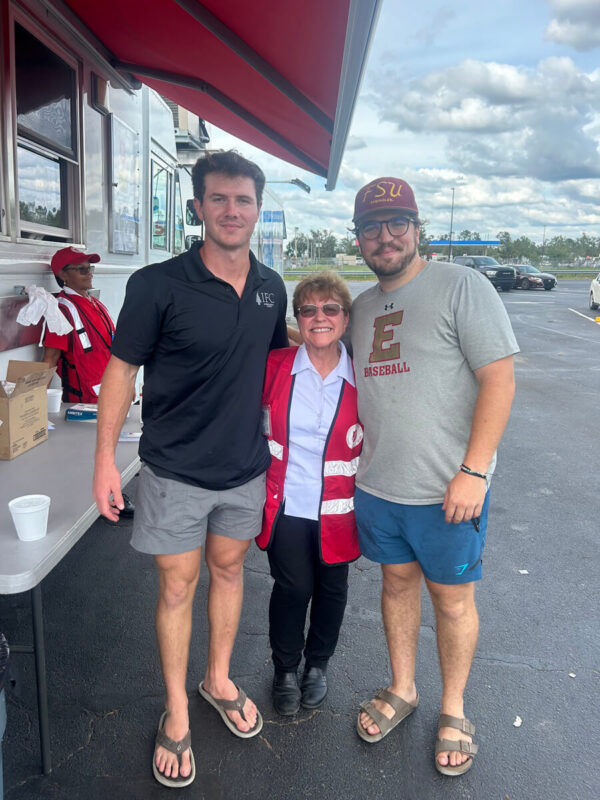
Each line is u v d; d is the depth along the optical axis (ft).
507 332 6.32
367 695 8.44
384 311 6.91
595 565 12.04
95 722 7.80
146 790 6.82
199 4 11.34
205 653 9.29
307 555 7.71
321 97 14.71
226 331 6.55
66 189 13.85
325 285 7.10
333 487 7.48
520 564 12.00
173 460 6.80
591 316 59.82
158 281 6.39
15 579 5.37
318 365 7.53
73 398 12.31
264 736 7.64
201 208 6.49
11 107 10.99
